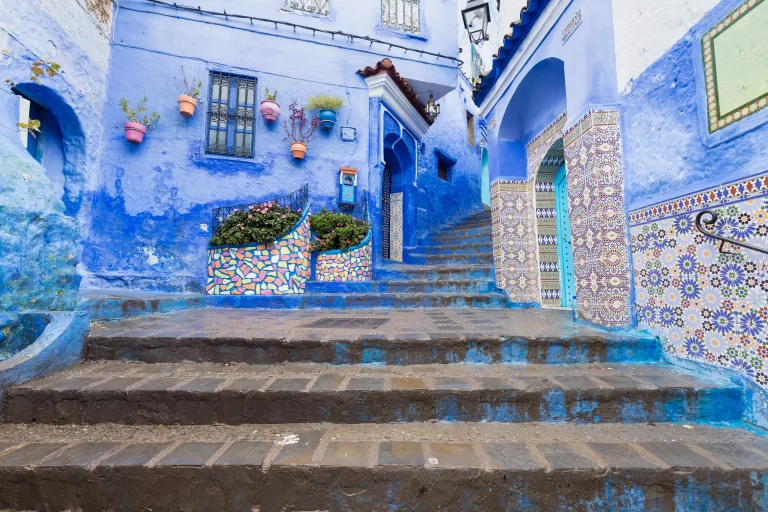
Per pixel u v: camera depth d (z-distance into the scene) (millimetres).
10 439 1946
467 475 1652
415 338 2900
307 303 5480
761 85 2098
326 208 7348
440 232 10094
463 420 2213
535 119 5547
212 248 6199
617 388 2236
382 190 8453
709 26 2441
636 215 3135
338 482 1661
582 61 3652
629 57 3244
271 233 5895
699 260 2512
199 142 6652
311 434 2025
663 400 2227
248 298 5590
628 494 1645
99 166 6027
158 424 2170
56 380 2369
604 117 3398
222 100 6969
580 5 3715
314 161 7359
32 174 2951
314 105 7207
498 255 5824
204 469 1670
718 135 2363
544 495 1646
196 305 5441
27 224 2734
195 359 2852
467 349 2895
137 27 6477
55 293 2973
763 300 2100
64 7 5230
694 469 1648
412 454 1784
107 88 6223
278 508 1652
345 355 2848
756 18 2123
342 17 7785
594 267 3398
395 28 8234
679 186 2689
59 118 5527
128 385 2271
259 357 2846
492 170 6195
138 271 6109
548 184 5645
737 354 2256
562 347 2896
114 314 3768
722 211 2322
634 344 2881
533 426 2156
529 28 4715
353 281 6145
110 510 1655
